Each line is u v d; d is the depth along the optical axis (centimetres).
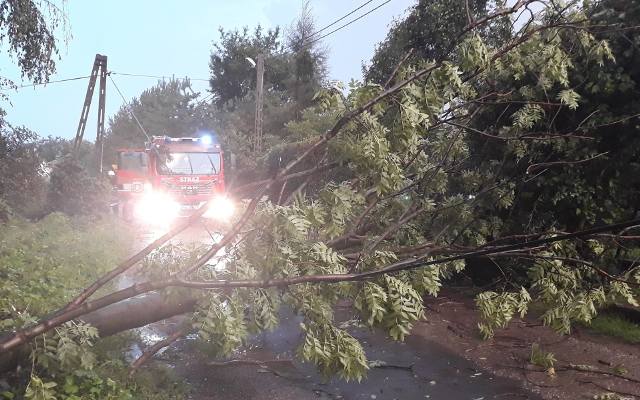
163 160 1791
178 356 547
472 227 564
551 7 425
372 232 481
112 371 442
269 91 3750
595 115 643
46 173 1573
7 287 615
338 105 340
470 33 363
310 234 355
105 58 2100
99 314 400
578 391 485
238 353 564
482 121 661
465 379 514
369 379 508
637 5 595
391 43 1380
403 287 323
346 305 699
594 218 686
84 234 1177
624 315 656
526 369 534
